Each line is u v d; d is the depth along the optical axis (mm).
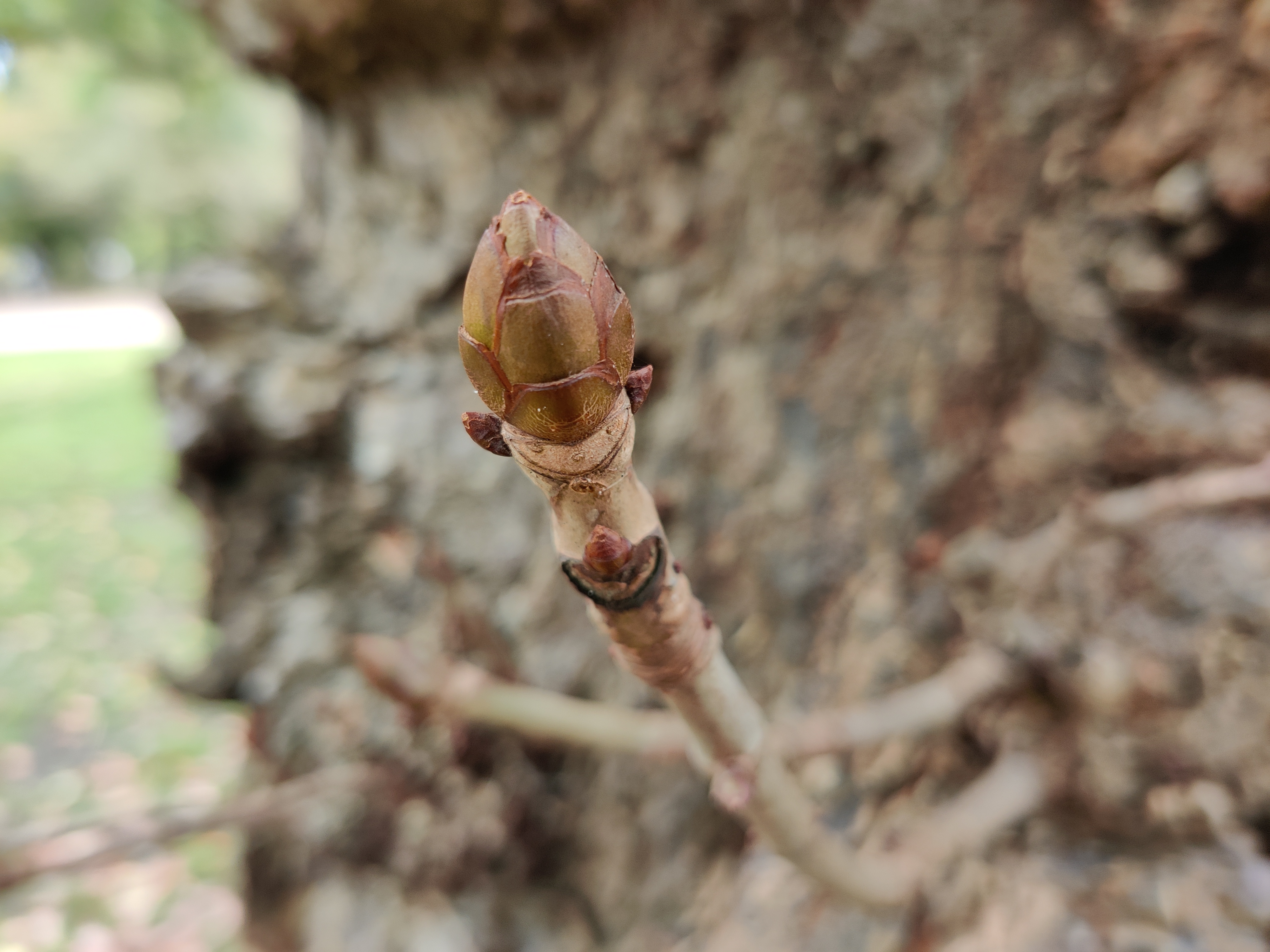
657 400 319
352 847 356
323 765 353
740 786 115
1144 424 266
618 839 333
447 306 341
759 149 292
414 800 338
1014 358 288
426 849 344
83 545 967
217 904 485
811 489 307
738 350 308
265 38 329
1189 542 244
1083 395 278
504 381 74
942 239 283
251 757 385
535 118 317
